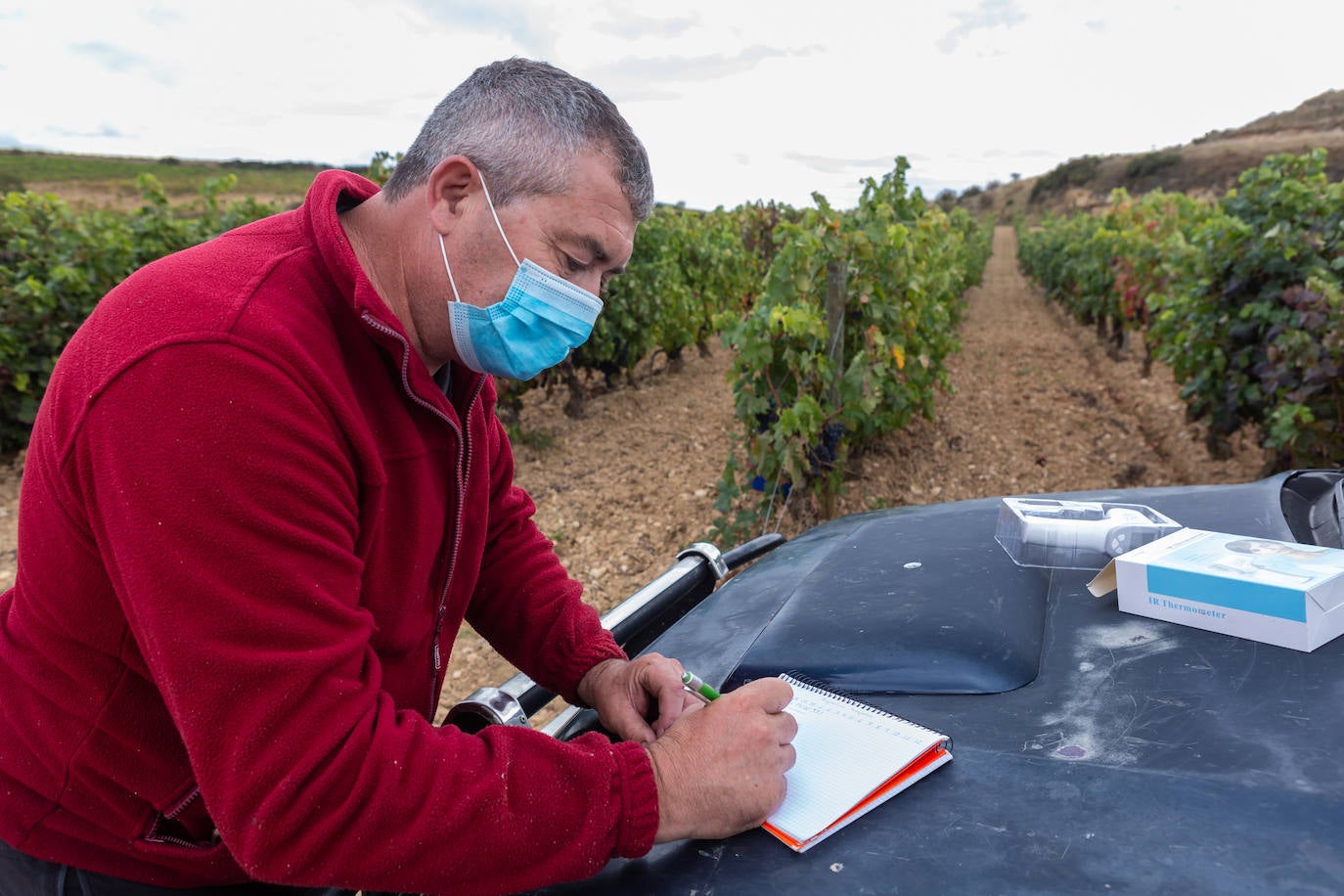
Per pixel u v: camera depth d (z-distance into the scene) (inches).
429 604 52.0
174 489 35.8
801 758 44.7
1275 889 32.0
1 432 294.8
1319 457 209.0
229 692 36.0
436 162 46.6
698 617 64.7
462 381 52.3
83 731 43.1
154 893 46.1
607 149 46.6
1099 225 564.1
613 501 235.3
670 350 418.0
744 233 554.6
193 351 36.8
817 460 204.8
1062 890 33.5
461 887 38.5
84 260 300.2
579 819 39.3
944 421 315.3
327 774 36.6
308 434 38.7
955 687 48.1
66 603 41.3
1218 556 52.6
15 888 45.9
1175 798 36.9
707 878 38.6
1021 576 58.6
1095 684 46.3
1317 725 40.2
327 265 43.5
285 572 37.1
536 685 58.7
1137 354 466.3
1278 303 223.9
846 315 239.0
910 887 35.2
